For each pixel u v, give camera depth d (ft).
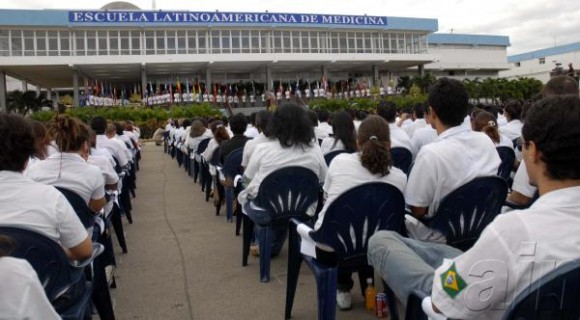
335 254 8.97
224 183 19.94
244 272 13.61
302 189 12.52
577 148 4.35
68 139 10.75
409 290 6.31
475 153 9.19
